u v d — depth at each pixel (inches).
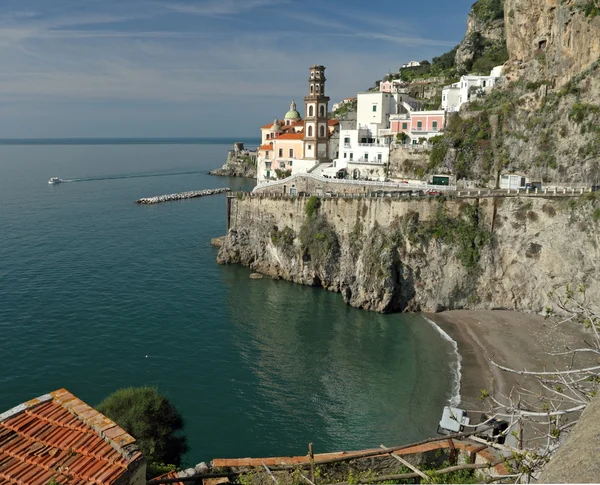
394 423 1640.0
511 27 3868.1
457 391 1803.6
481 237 2655.0
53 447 624.4
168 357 2076.8
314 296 2955.2
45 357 2017.7
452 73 5915.4
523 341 2170.3
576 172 2864.2
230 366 2031.3
